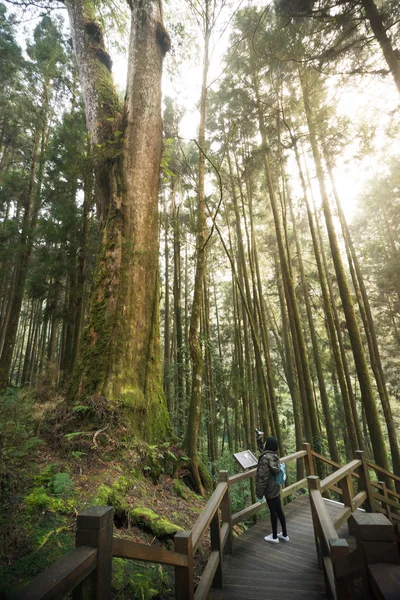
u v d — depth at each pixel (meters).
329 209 10.20
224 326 25.36
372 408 8.45
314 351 14.59
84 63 9.96
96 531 1.61
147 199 7.94
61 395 6.71
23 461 4.22
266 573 3.93
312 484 4.15
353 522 1.58
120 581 2.89
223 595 3.46
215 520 3.76
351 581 2.03
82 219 11.70
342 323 20.03
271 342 26.59
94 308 7.03
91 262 13.05
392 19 6.47
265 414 9.46
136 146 8.22
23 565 2.59
